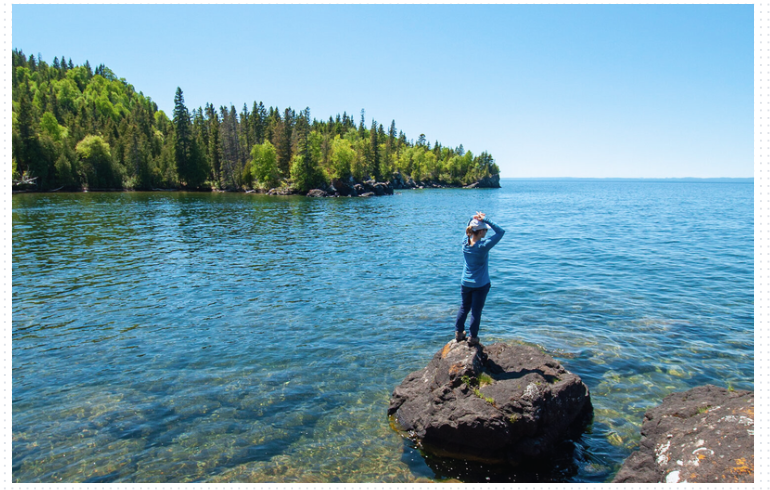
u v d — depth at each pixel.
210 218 41.44
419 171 177.50
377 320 11.36
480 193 129.75
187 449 5.97
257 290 14.58
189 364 8.69
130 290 14.54
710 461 4.68
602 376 7.96
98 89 178.50
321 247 24.45
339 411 7.01
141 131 110.12
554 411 6.05
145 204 56.19
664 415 6.03
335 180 98.31
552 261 19.23
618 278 15.84
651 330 10.32
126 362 8.77
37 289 14.58
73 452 5.84
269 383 7.89
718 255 20.61
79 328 10.77
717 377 7.88
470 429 5.82
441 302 13.02
